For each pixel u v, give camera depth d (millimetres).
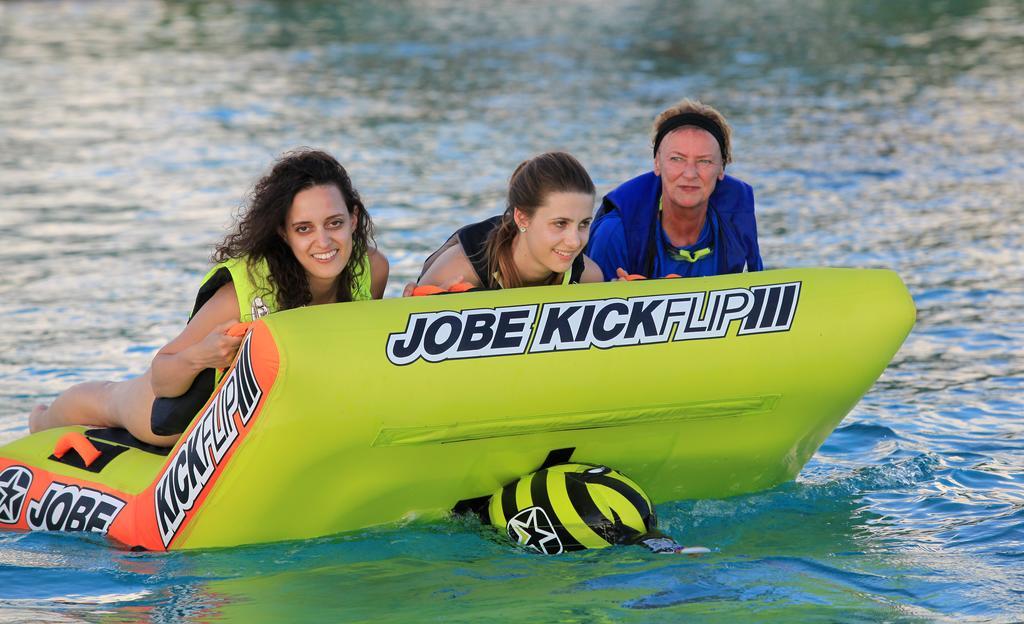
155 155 18125
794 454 6961
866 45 29562
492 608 5410
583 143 18156
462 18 36750
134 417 7027
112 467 6922
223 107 21984
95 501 6738
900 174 16500
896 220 14102
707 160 7648
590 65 26609
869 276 6621
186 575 5930
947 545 6141
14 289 11664
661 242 7988
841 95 22688
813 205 14875
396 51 29281
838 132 19375
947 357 9695
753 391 6422
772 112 21109
